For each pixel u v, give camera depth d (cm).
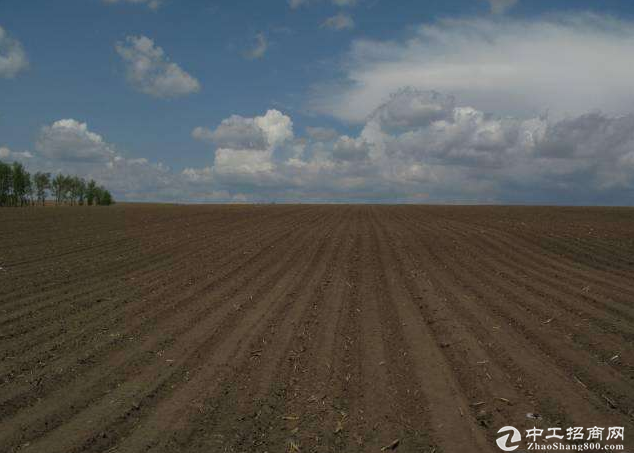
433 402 588
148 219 3356
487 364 702
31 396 602
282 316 967
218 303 1069
